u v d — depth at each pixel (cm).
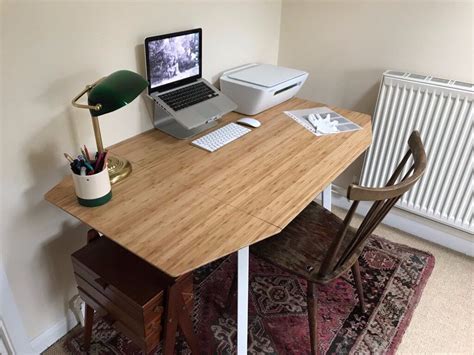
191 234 103
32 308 139
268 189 122
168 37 144
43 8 109
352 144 150
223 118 172
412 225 210
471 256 198
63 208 112
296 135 157
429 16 168
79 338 152
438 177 186
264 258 136
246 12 184
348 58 198
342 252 137
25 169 120
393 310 165
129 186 123
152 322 114
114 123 144
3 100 108
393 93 182
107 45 130
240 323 126
